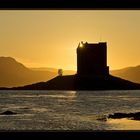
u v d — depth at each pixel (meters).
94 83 114.19
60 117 52.47
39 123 43.25
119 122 41.94
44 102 95.38
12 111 62.91
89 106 78.44
